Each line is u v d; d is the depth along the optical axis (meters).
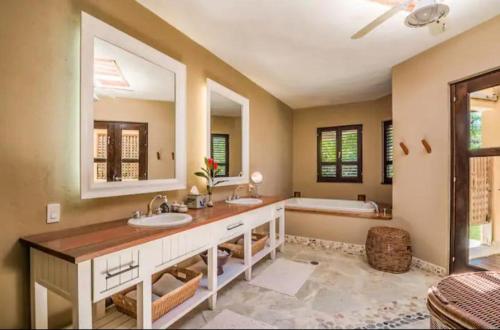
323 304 2.11
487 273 2.16
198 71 2.70
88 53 1.67
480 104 2.39
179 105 2.39
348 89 4.07
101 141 1.78
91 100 1.70
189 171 2.59
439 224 2.69
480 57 2.30
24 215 1.43
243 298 2.20
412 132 2.95
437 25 1.91
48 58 1.52
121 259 1.36
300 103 4.93
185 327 1.81
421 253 2.86
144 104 2.09
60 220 1.58
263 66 3.23
